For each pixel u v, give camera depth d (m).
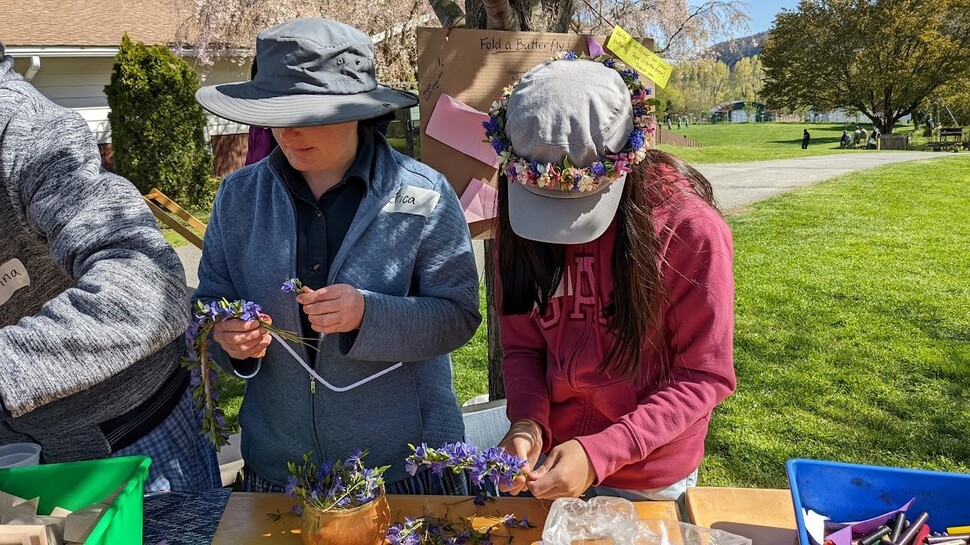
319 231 1.42
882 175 12.02
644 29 8.12
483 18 2.21
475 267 1.49
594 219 1.16
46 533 1.00
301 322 1.39
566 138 1.11
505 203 1.34
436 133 1.95
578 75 1.15
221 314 1.25
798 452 3.11
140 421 1.43
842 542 1.02
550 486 1.12
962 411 3.43
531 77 1.18
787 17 31.33
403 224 1.40
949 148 21.73
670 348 1.29
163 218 3.62
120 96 9.36
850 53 29.50
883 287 5.48
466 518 1.23
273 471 1.49
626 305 1.22
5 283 1.32
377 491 1.14
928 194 9.79
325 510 1.07
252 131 2.69
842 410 3.48
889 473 1.08
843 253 6.65
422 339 1.35
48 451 1.41
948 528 1.06
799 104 33.03
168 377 1.48
